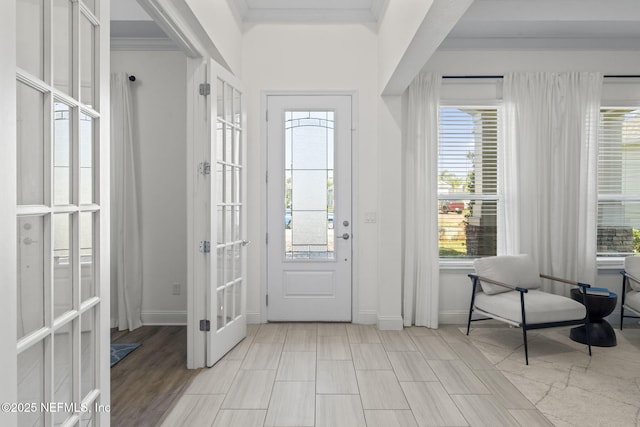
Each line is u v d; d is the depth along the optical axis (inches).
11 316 37.8
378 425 87.8
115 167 155.6
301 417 91.0
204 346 119.5
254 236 160.4
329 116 161.0
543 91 161.9
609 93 167.2
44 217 45.5
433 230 158.6
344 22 159.0
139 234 160.4
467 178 168.6
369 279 160.9
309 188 161.5
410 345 138.1
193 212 118.8
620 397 101.7
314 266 161.3
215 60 130.7
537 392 103.9
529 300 131.0
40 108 44.9
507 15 145.3
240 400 98.7
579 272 163.3
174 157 160.7
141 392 103.0
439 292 165.9
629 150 170.1
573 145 163.2
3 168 36.6
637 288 153.2
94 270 57.6
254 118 159.6
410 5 101.7
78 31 51.9
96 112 57.0
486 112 167.6
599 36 162.1
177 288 162.1
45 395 45.8
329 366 119.6
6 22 36.8
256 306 161.0
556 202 161.9
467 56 164.6
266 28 159.0
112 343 139.9
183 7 94.5
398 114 154.5
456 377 112.6
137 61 159.6
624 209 169.9
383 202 154.9
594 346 138.7
